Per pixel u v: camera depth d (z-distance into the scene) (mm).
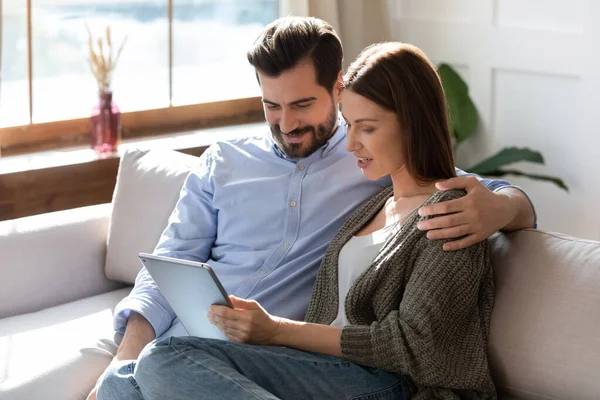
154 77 4043
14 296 2846
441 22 4309
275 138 2582
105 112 3609
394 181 2338
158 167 3006
